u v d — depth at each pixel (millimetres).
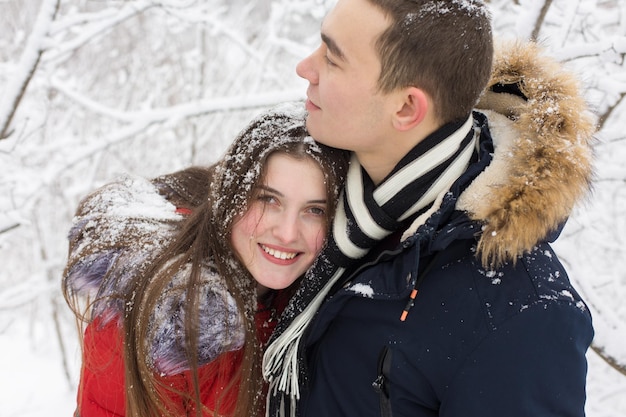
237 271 1438
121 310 1383
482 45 1252
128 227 1495
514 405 1161
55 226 4695
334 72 1271
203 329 1330
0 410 4047
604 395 2928
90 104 3186
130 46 5055
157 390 1380
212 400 1462
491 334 1191
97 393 1443
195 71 4840
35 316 5031
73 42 3094
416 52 1207
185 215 1615
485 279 1234
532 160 1173
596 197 2924
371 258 1378
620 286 3076
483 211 1169
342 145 1306
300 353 1402
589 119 1241
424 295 1270
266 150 1333
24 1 4750
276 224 1363
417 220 1246
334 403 1396
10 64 3215
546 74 1271
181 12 3242
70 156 2967
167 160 4660
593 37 2865
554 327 1172
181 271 1377
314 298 1399
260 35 4852
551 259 1292
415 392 1290
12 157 2807
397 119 1256
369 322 1327
